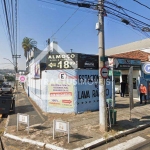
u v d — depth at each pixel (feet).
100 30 24.91
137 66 49.88
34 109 43.57
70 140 21.90
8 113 38.68
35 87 54.60
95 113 35.55
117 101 49.06
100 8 24.68
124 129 25.66
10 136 23.73
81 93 36.24
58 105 36.45
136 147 20.59
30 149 20.25
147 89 53.47
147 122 29.12
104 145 21.38
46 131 25.31
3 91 91.20
